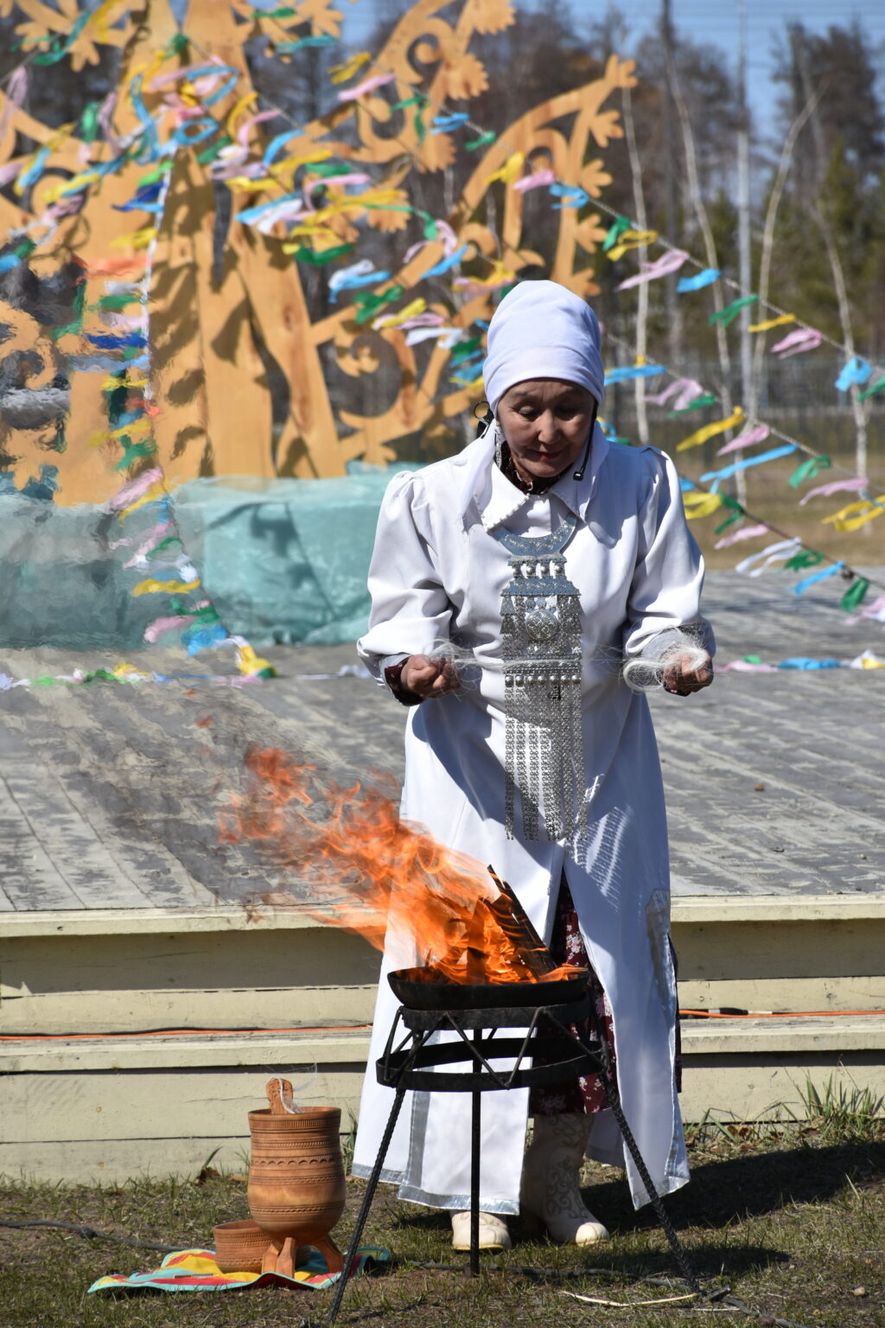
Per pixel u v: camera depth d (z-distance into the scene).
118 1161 7.28
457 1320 5.63
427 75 19.59
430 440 19.19
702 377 41.94
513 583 5.91
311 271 28.41
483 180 17.47
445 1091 5.57
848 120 77.94
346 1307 5.75
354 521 16.81
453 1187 6.12
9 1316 5.75
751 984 7.66
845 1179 6.95
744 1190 6.88
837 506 40.16
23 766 9.96
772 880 8.02
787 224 59.75
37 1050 7.23
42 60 16.78
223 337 17.36
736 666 15.32
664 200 53.59
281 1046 7.32
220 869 7.57
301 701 13.45
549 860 6.03
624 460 6.07
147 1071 7.29
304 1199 5.86
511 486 5.93
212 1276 6.02
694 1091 7.52
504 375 5.70
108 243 16.75
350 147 17.20
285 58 17.33
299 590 16.80
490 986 5.27
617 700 6.12
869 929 7.66
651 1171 6.09
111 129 16.80
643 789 6.21
